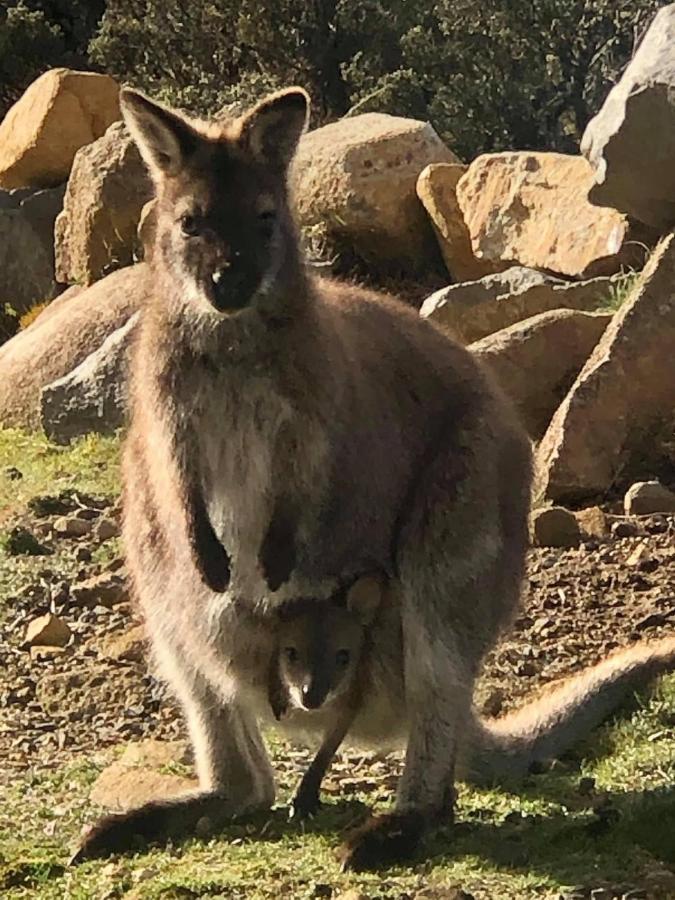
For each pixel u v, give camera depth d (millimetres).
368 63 11953
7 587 4773
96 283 6777
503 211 5977
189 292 3848
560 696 4117
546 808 3891
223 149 3918
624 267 5461
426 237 6480
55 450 5492
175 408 3861
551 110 11367
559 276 5633
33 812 3996
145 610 3982
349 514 3881
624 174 5234
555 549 4676
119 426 5504
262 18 12172
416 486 3912
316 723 3955
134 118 3934
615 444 4875
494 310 5371
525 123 11258
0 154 8844
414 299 6336
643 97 5145
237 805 3922
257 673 3930
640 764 3992
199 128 3975
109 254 7262
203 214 3871
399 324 4008
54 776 4121
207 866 3756
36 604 4715
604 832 3766
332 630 3877
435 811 3816
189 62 12562
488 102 11258
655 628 4398
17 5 14438
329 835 3830
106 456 5402
